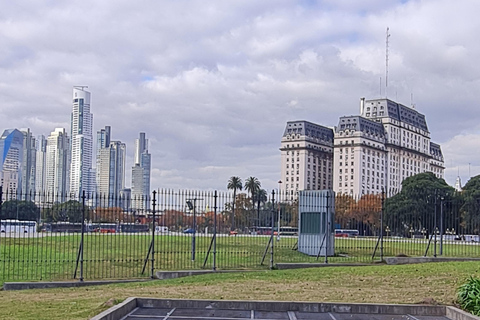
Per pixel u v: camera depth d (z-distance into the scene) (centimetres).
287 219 3916
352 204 4400
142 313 1297
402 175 18288
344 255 2948
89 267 2316
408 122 18875
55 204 2462
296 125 18038
